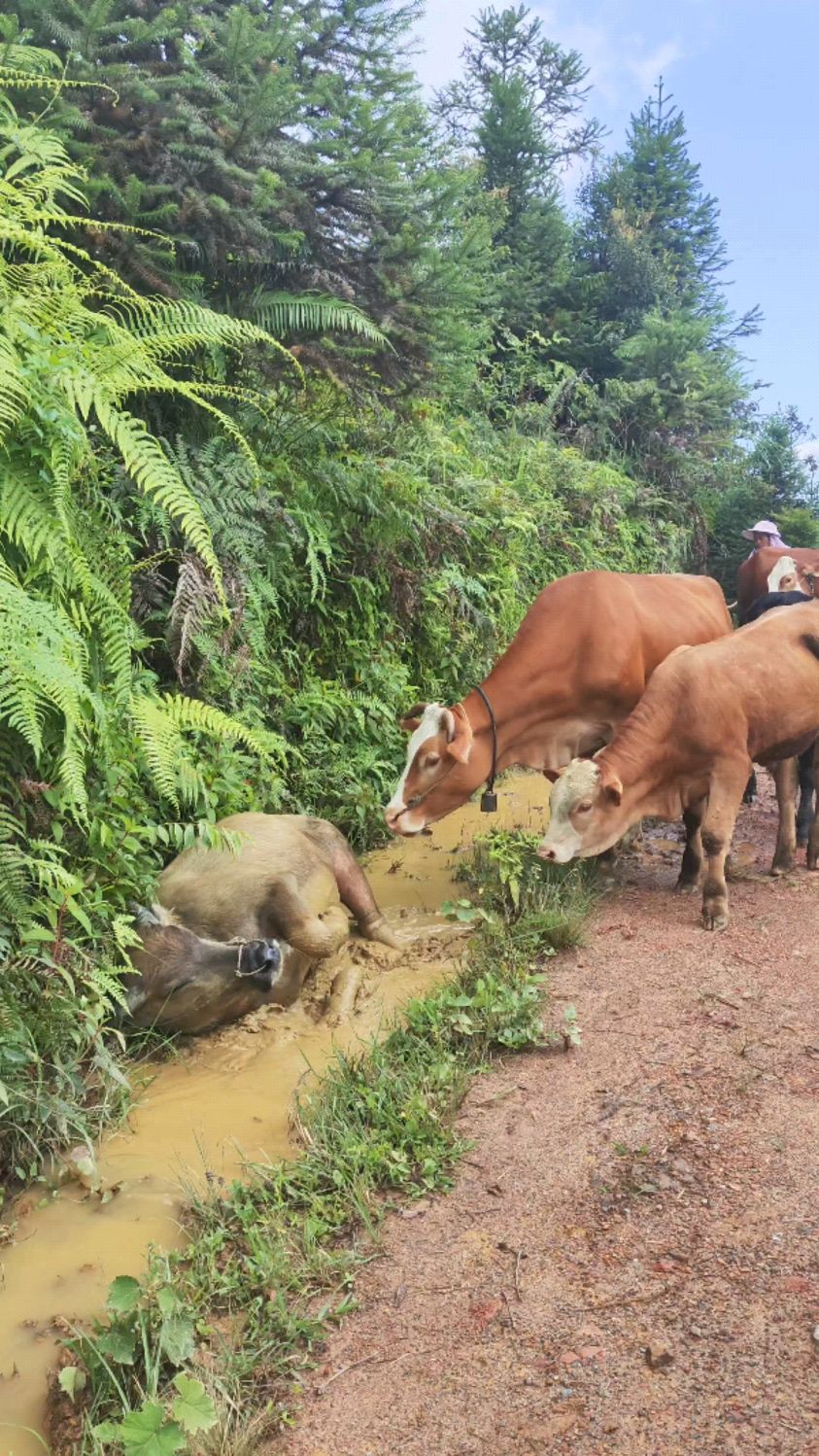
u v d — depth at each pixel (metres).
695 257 23.78
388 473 8.10
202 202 5.86
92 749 4.48
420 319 7.33
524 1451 2.56
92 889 4.46
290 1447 2.68
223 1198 3.61
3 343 3.83
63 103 5.50
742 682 5.57
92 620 4.42
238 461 6.44
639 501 15.75
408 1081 4.11
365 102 6.74
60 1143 3.88
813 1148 3.54
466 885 6.43
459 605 9.26
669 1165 3.53
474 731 6.05
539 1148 3.73
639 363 17.75
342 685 7.67
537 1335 2.92
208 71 6.05
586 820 5.37
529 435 15.45
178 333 4.63
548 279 17.84
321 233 6.82
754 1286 2.97
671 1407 2.61
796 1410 2.55
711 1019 4.46
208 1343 3.01
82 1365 2.96
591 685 6.16
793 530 17.33
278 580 7.07
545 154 18.09
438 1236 3.37
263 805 6.23
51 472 4.05
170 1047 4.67
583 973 5.03
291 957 5.02
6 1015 3.68
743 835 7.26
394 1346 2.96
